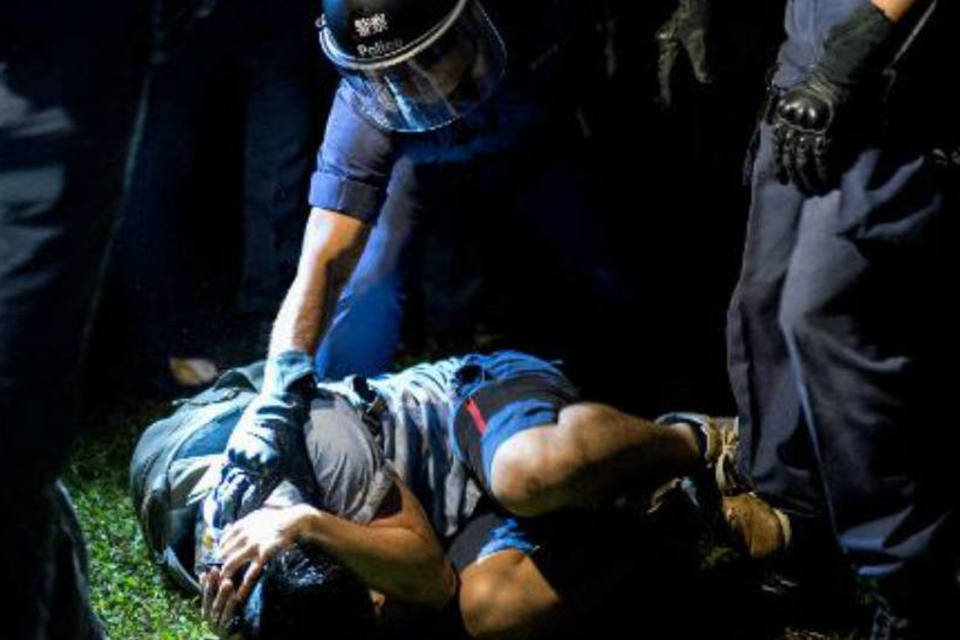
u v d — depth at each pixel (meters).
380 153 3.73
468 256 5.42
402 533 3.43
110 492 4.42
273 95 5.39
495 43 3.42
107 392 5.24
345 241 3.75
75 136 2.51
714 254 5.33
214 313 5.68
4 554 2.52
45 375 2.53
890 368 3.03
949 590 3.14
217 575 3.33
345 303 4.14
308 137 5.45
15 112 2.51
